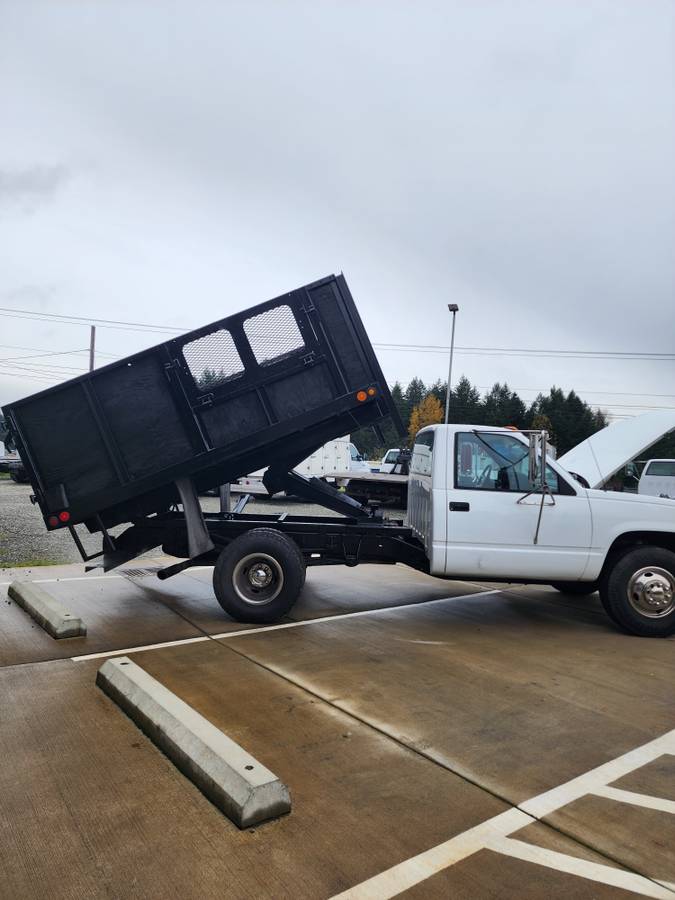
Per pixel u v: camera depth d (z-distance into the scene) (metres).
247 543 6.24
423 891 2.48
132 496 6.25
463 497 6.30
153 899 2.41
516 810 3.07
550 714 4.25
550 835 2.87
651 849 2.79
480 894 2.47
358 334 6.30
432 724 4.04
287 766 3.45
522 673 5.07
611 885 2.54
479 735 3.90
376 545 6.79
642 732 4.00
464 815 3.02
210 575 8.86
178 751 3.37
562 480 6.38
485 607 7.46
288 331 6.29
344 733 3.87
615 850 2.77
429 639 6.00
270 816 2.92
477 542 6.27
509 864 2.66
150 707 3.81
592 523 6.31
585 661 5.42
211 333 6.24
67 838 2.76
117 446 6.20
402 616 6.90
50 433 6.18
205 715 4.09
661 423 8.38
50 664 5.01
